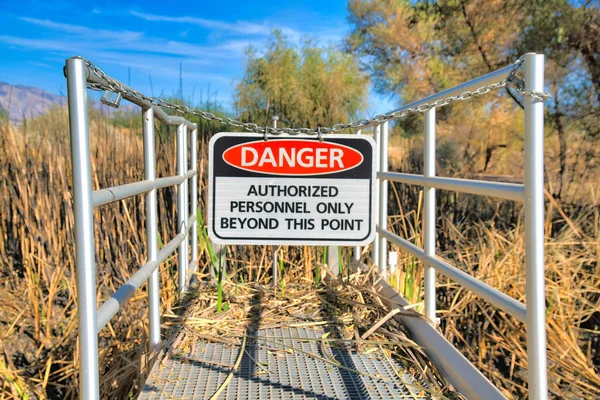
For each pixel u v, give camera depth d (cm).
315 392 217
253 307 326
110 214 506
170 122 302
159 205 517
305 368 241
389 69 1234
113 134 554
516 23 991
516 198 186
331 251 405
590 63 889
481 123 1073
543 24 904
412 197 633
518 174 1066
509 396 353
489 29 1039
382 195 375
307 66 1423
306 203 252
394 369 239
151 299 256
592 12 865
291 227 253
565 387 361
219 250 388
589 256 481
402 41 1196
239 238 252
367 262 478
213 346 267
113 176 526
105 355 318
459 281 230
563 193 681
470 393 204
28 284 439
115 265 492
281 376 232
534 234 175
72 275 454
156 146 532
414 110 223
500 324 409
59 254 498
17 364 375
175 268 452
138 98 207
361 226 253
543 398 175
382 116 233
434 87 1169
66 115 581
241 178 251
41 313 441
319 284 373
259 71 1404
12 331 411
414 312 287
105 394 259
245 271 449
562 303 402
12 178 548
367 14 1262
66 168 552
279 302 334
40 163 563
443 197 632
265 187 252
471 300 418
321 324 298
